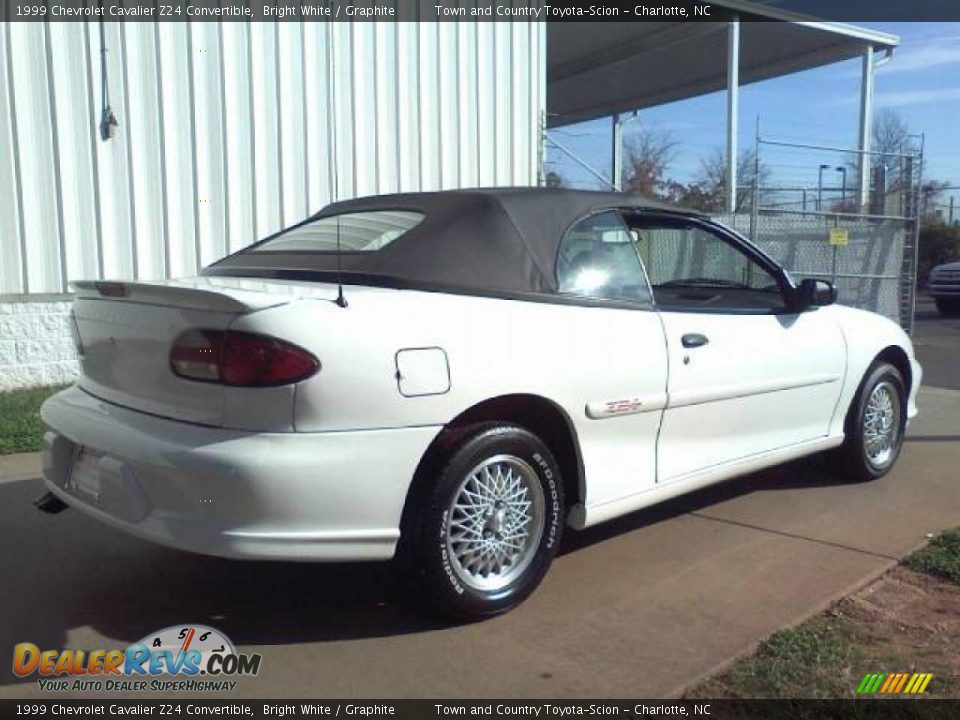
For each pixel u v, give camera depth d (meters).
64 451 3.63
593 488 3.83
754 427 4.63
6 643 3.33
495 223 3.77
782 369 4.70
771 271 4.93
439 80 9.91
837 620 3.54
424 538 3.28
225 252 8.52
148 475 3.11
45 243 7.62
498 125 10.47
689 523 4.70
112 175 7.88
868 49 16.64
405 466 3.19
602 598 3.73
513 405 3.57
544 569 3.67
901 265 13.74
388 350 3.15
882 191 15.22
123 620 3.52
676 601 3.71
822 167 15.27
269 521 2.99
